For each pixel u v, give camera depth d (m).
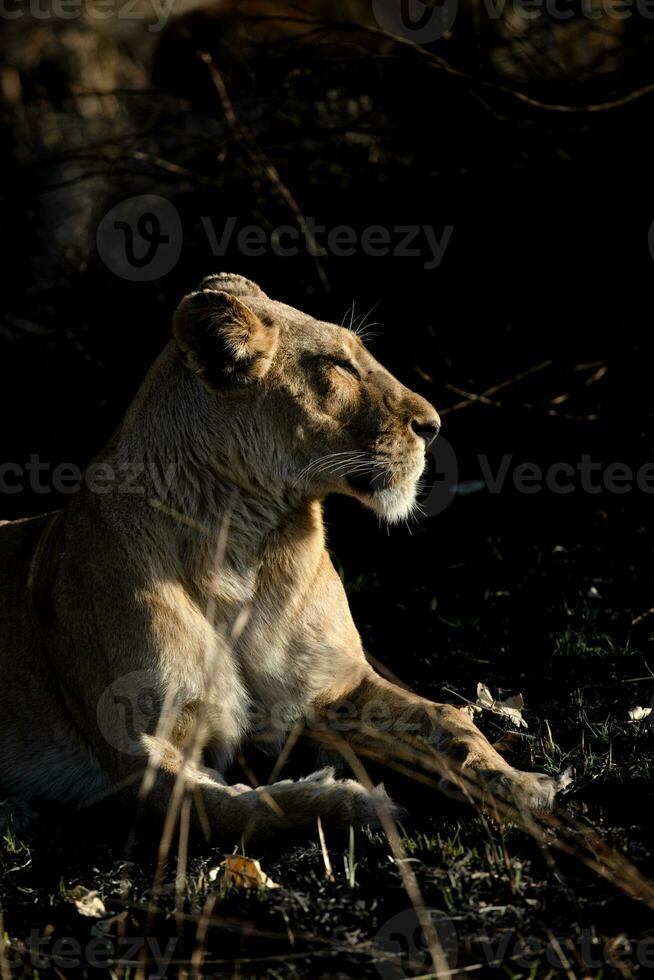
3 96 17.81
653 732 6.79
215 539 6.97
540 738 6.95
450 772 5.96
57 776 7.36
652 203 12.27
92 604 6.95
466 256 13.45
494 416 11.95
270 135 14.14
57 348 14.72
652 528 10.21
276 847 5.94
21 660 7.54
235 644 6.99
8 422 14.02
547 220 13.02
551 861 5.31
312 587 7.21
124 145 16.12
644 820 5.82
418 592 9.96
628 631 8.58
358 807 5.87
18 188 16.59
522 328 12.83
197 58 15.80
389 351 13.07
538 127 12.44
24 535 8.22
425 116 13.59
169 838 5.79
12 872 6.16
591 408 11.66
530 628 8.91
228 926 5.19
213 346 6.96
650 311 11.84
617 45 13.92
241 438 7.06
